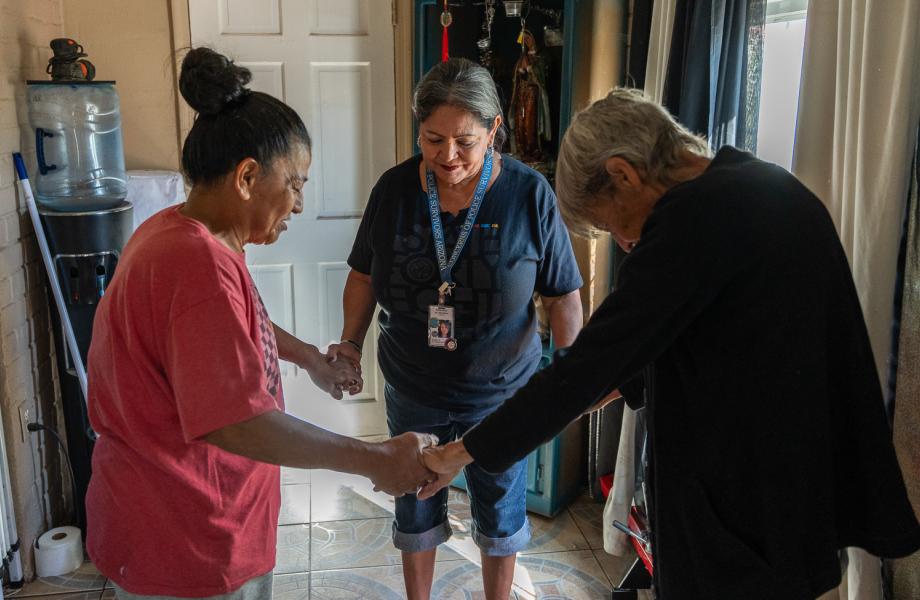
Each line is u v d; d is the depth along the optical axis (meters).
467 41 2.79
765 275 1.08
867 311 1.51
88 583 2.44
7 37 2.32
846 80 1.55
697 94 1.98
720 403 1.13
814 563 1.13
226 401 1.09
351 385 1.93
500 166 1.85
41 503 2.56
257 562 1.29
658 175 1.17
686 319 1.11
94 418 1.26
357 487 3.04
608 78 2.44
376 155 3.08
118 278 1.18
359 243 2.03
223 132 1.17
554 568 2.53
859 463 1.18
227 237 1.23
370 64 2.99
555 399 1.18
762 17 1.92
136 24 2.74
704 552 1.17
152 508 1.20
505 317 1.85
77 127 2.49
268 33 2.90
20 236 2.41
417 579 2.11
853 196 1.55
